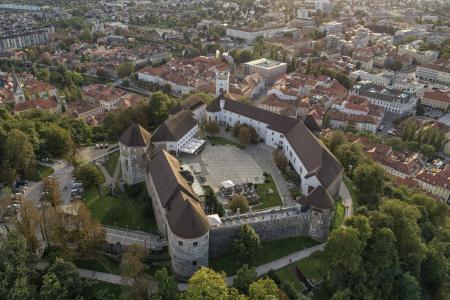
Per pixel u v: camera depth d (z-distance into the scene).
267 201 190.12
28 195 193.62
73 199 190.75
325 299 152.62
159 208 168.75
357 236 148.62
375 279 155.25
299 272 158.75
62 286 135.75
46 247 159.88
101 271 155.38
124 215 180.50
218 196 191.88
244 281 139.00
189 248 145.88
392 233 156.75
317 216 169.12
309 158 198.38
